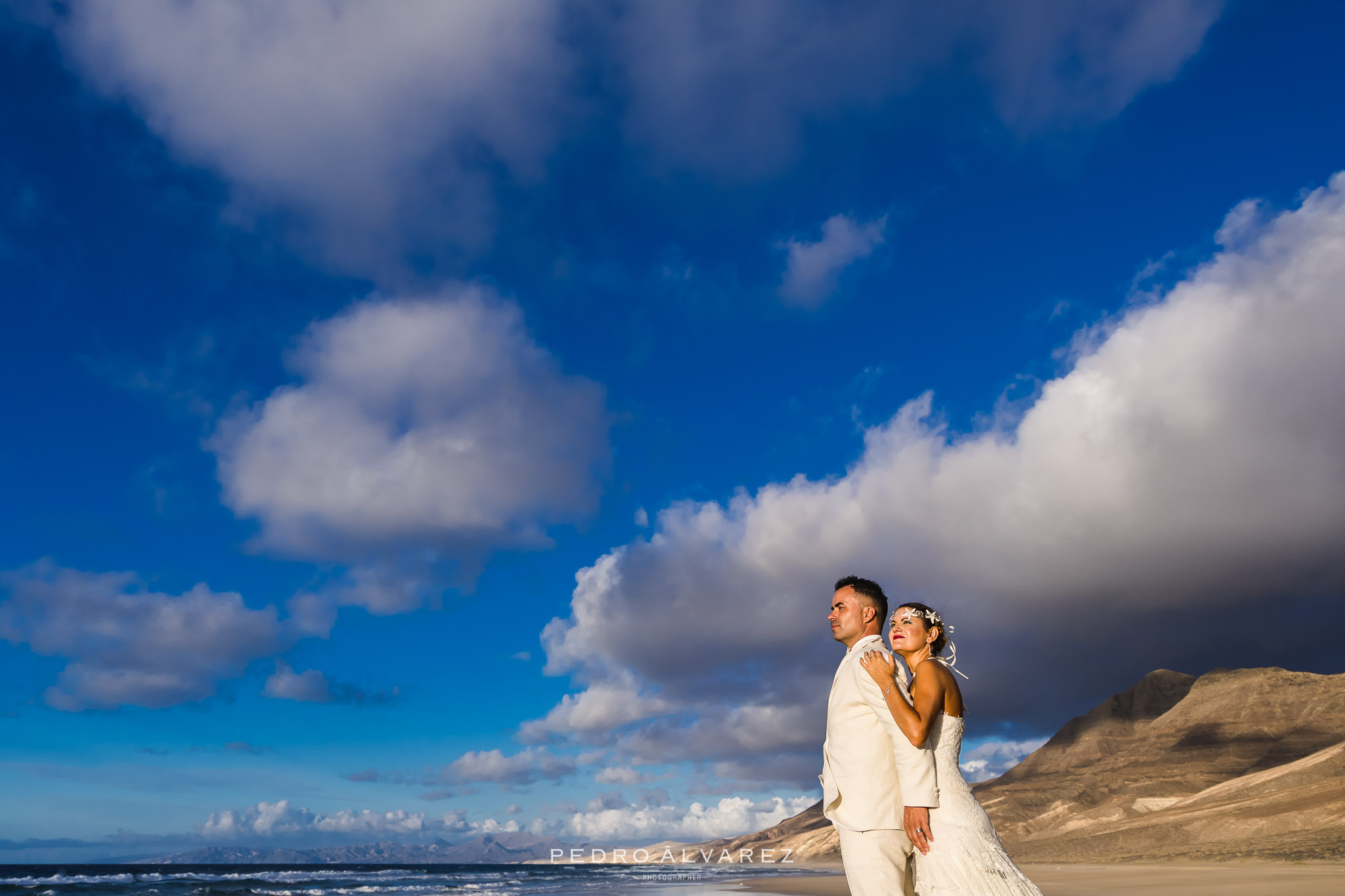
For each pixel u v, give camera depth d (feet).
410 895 133.28
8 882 170.40
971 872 12.09
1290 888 76.95
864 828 12.41
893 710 12.55
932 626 14.44
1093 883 106.22
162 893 144.36
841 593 14.23
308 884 192.75
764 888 135.64
